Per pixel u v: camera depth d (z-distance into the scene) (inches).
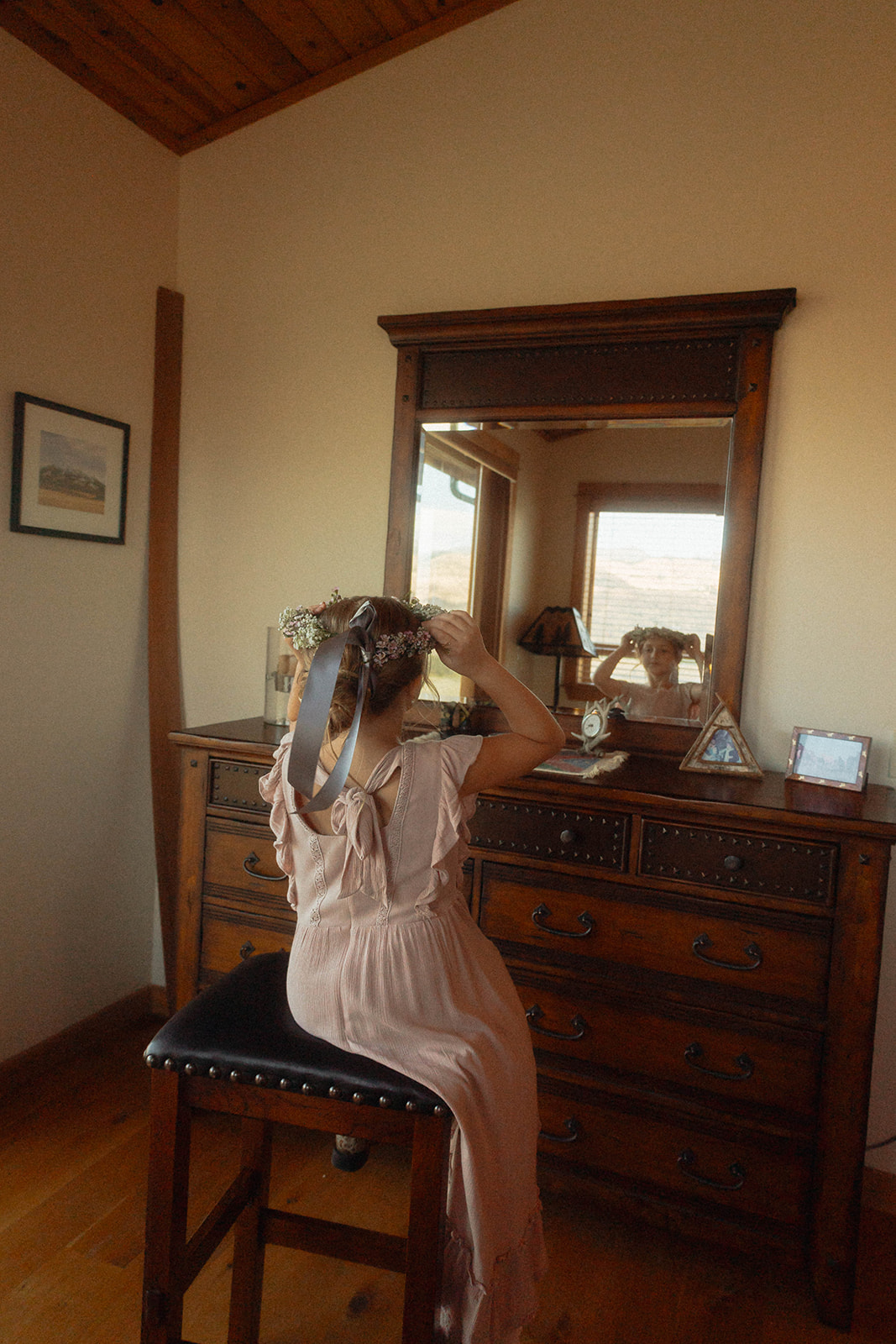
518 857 79.8
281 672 98.4
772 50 86.9
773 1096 72.3
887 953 85.4
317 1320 68.4
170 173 111.7
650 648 93.5
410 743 54.6
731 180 88.8
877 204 84.0
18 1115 92.5
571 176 95.0
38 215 94.0
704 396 89.8
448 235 100.4
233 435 111.8
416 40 99.6
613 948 77.1
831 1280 69.9
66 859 104.4
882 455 84.6
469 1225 51.0
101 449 104.2
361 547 106.0
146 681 115.0
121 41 93.6
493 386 98.0
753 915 72.4
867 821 67.1
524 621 98.6
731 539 88.9
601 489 95.0
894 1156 85.8
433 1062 50.0
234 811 89.6
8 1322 65.6
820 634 87.4
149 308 110.3
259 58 99.0
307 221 106.8
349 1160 81.3
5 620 94.2
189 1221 77.6
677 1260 77.0
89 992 109.0
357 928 52.9
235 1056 50.9
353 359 105.4
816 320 86.2
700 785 78.7
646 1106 76.3
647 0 91.3
